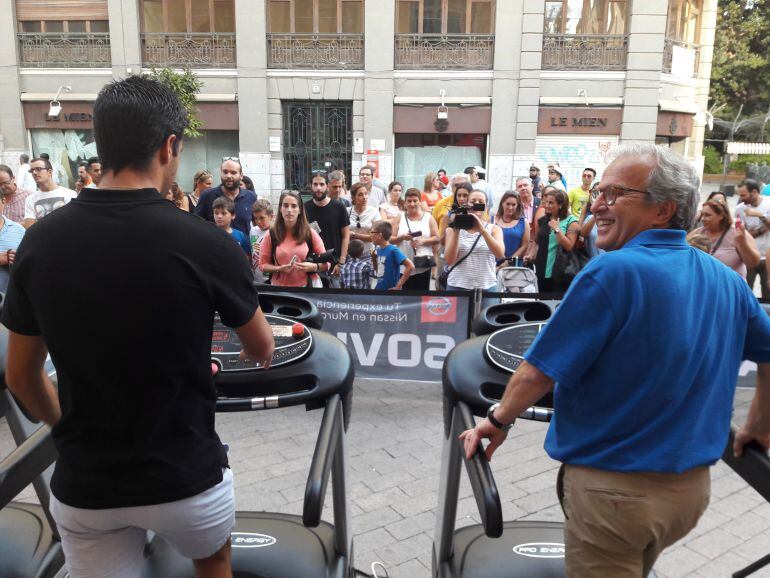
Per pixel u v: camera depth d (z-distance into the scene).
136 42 14.66
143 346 1.29
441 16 14.58
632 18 14.28
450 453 2.08
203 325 1.35
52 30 14.93
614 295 1.38
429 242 6.12
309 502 1.49
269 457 3.80
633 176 1.48
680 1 15.30
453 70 14.70
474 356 2.05
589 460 1.46
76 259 1.28
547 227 5.65
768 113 29.08
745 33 31.72
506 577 2.09
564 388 1.53
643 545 1.44
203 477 1.39
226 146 15.57
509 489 3.45
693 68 16.14
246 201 5.97
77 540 1.44
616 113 14.76
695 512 1.48
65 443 1.37
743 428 1.68
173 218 1.32
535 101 14.60
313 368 1.99
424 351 4.72
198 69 14.84
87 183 7.11
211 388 1.42
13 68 14.82
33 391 1.52
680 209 1.47
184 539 1.42
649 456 1.41
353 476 3.55
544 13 14.45
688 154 17.22
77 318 1.28
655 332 1.38
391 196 8.03
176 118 1.39
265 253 5.07
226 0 14.66
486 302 4.60
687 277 1.43
